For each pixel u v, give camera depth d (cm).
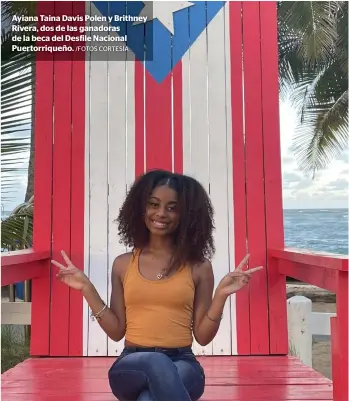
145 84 365
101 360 335
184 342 215
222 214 356
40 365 321
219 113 363
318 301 1210
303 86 1160
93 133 362
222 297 209
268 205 358
